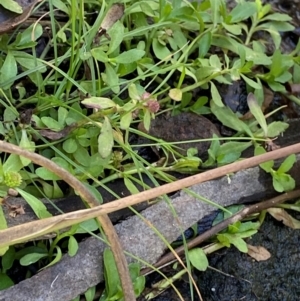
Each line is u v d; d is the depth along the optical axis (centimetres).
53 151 31
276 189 33
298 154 34
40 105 32
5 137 31
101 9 32
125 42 35
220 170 28
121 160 32
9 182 27
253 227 33
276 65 36
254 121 36
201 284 33
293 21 42
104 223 27
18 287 28
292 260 34
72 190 31
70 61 32
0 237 24
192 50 36
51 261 30
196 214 32
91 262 30
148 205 31
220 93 37
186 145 34
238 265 33
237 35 39
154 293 32
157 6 35
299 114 38
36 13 34
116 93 32
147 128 29
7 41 32
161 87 36
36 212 28
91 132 31
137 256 31
